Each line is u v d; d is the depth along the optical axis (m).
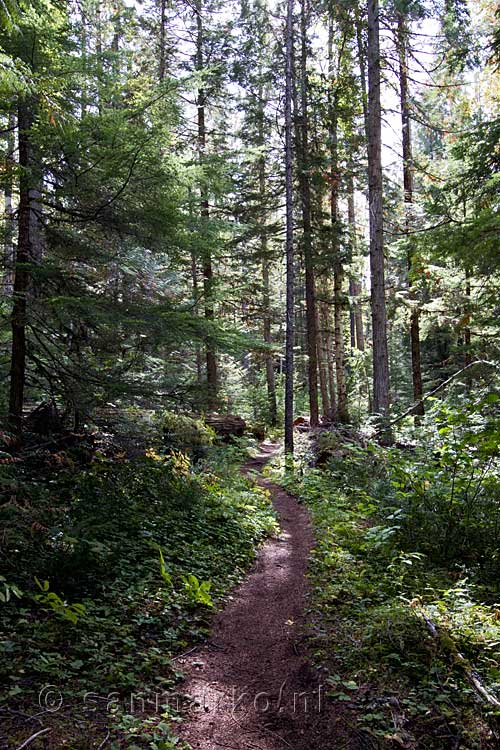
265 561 7.56
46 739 3.04
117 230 8.03
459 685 3.96
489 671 4.08
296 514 10.72
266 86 22.41
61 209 7.72
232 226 11.21
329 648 4.66
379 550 7.46
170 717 3.56
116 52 7.18
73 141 6.57
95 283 8.57
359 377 26.22
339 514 9.72
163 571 5.10
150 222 7.84
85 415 8.12
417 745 3.37
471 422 7.36
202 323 8.20
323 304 25.86
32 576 4.80
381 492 9.88
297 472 14.50
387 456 9.76
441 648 4.37
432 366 24.23
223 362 26.12
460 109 18.09
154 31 19.53
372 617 5.13
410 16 13.77
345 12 14.61
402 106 16.92
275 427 27.84
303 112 19.17
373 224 13.81
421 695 3.87
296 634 5.03
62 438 8.23
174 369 13.45
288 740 3.50
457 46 13.60
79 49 7.71
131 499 7.94
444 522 7.36
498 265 8.82
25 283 7.59
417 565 6.79
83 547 5.15
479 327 16.64
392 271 18.81
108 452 9.31
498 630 4.64
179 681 4.06
